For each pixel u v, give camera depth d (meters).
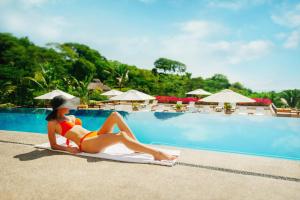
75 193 2.31
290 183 2.64
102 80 48.91
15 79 23.73
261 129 10.83
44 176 2.71
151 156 3.42
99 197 2.24
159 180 2.66
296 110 15.32
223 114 14.29
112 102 24.45
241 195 2.34
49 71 23.86
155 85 44.66
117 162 3.22
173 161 3.21
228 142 9.05
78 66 43.50
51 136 3.63
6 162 3.15
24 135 4.79
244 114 14.21
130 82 46.34
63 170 2.90
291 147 8.32
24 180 2.59
